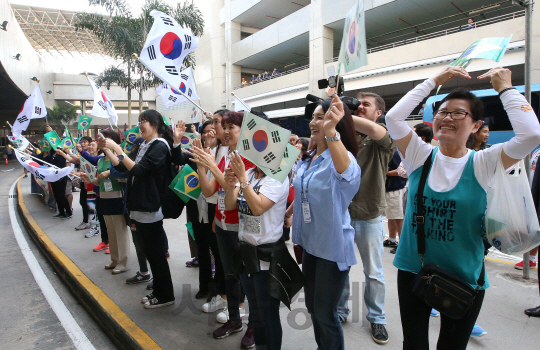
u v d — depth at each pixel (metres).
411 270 1.77
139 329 2.79
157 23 3.38
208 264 3.37
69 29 29.98
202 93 27.06
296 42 19.33
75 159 5.89
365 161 2.74
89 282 3.79
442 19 15.68
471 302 1.55
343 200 1.95
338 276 1.98
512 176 1.55
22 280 4.32
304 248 2.14
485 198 1.60
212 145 3.30
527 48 3.73
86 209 6.28
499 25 10.44
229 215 2.53
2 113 33.81
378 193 2.71
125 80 16.33
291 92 18.97
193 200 3.29
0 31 13.51
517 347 2.51
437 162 1.71
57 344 2.90
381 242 2.77
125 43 14.41
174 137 3.17
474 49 1.71
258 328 2.21
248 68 25.64
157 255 3.14
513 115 1.53
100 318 3.22
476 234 1.63
